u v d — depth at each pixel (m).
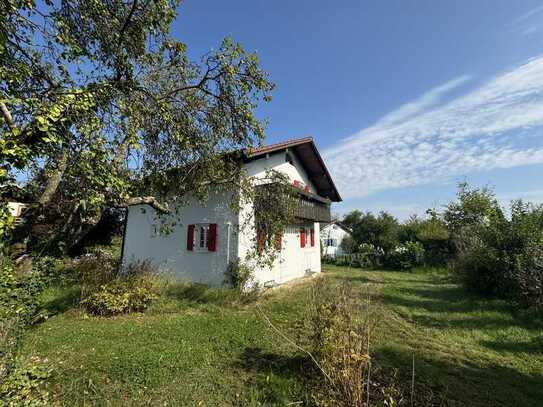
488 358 4.66
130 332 5.39
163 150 7.61
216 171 8.32
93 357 4.27
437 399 3.43
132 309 6.91
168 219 10.55
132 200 6.80
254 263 9.52
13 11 4.03
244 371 4.01
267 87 7.30
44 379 3.53
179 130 7.08
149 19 5.57
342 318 3.60
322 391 3.41
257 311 7.17
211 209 9.75
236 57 6.89
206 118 7.77
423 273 15.66
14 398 2.94
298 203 10.48
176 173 8.34
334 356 3.28
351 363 3.18
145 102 6.79
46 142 3.85
